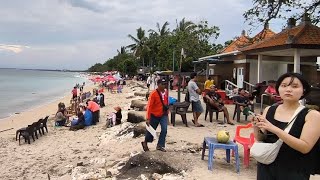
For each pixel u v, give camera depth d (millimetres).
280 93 3615
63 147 15023
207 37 47594
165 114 9719
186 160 8891
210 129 13492
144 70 85938
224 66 30031
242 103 15344
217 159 9289
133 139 13414
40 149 15039
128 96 39500
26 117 29094
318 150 3486
